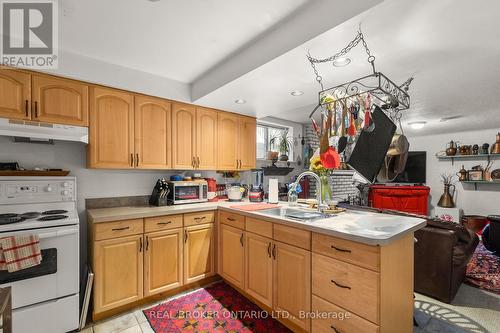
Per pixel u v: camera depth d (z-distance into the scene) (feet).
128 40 6.08
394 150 5.49
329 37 4.75
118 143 7.53
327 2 4.54
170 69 7.79
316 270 5.24
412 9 3.99
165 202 8.58
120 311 6.85
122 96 7.63
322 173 7.47
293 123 14.98
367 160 5.03
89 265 7.06
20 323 5.24
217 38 5.99
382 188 18.51
